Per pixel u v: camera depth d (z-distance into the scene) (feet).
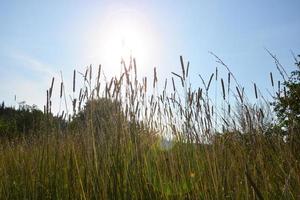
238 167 2.15
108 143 2.59
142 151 2.54
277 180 2.13
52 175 2.72
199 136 2.52
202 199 2.16
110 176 2.43
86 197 2.40
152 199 2.36
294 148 2.37
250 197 1.93
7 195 2.79
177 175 2.35
